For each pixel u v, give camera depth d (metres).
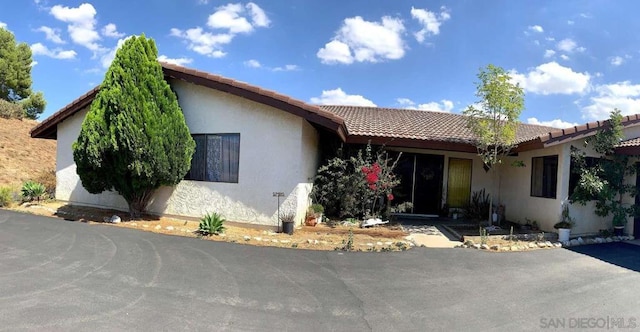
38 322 3.99
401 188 14.59
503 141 10.82
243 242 8.52
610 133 10.46
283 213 9.98
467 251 8.59
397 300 5.23
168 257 6.92
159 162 9.77
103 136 9.63
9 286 5.06
